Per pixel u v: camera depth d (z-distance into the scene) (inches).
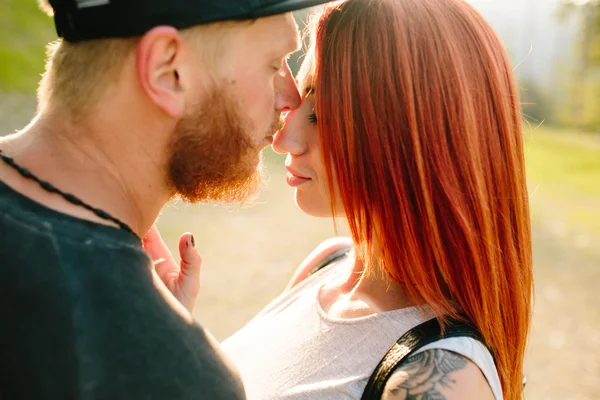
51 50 40.8
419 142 47.4
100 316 32.9
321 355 51.0
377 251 51.4
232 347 60.8
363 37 48.6
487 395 43.6
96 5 35.5
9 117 355.3
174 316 35.9
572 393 182.1
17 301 32.0
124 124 37.7
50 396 31.7
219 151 40.4
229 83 39.4
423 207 47.8
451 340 44.3
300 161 55.8
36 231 33.2
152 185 40.3
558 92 1021.2
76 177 36.4
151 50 35.9
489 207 49.2
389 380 43.6
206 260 248.7
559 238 352.5
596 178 544.7
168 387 33.9
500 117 49.7
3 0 505.0
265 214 331.3
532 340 215.5
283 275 243.0
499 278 49.8
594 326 231.1
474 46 48.8
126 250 35.7
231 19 37.9
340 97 49.4
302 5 39.2
